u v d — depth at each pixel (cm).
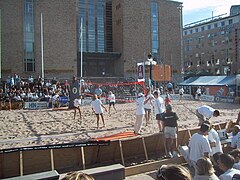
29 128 1338
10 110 2330
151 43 4650
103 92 3225
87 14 4716
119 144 802
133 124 1415
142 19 4584
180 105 2570
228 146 767
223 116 1761
